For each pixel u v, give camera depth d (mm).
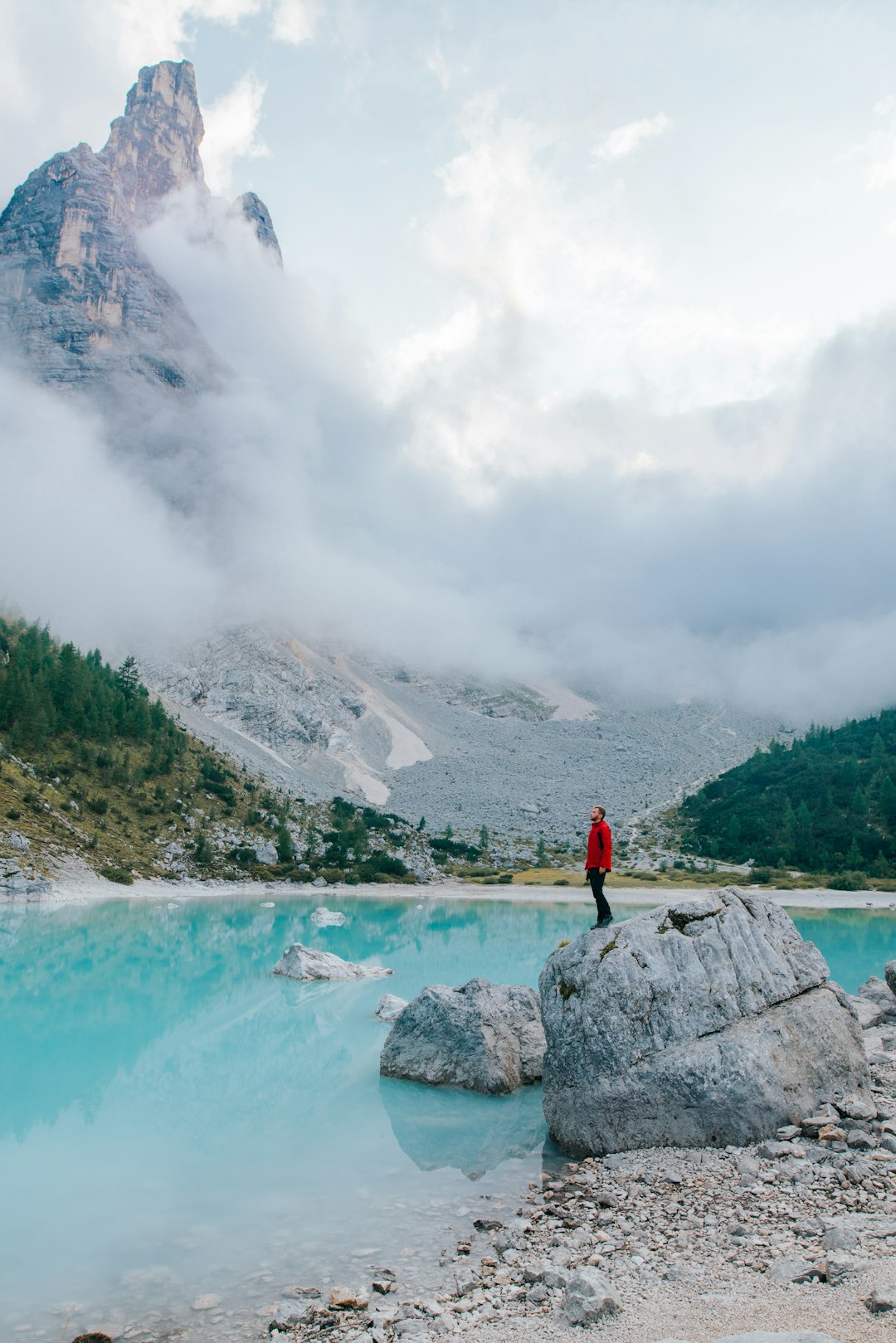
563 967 19938
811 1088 17812
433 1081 25281
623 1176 16172
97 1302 12117
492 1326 10461
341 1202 16219
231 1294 12320
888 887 131375
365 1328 10922
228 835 139500
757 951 19453
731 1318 9555
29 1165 18406
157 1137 20344
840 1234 11719
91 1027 32781
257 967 49531
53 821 106688
